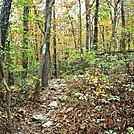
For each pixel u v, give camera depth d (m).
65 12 19.94
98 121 6.64
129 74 9.70
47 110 8.38
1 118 6.80
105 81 9.31
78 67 16.06
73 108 7.96
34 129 6.96
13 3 8.94
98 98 8.24
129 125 6.32
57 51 29.61
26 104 8.71
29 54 9.41
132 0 23.95
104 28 27.56
